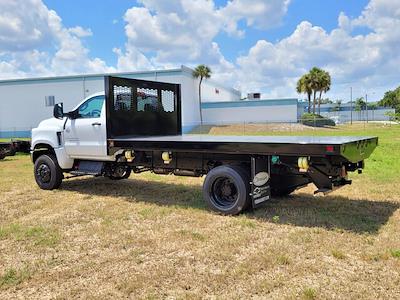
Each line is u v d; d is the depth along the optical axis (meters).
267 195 6.06
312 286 3.49
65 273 3.92
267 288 3.47
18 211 6.53
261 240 4.79
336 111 74.88
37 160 8.56
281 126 41.12
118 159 7.50
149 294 3.42
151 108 8.25
